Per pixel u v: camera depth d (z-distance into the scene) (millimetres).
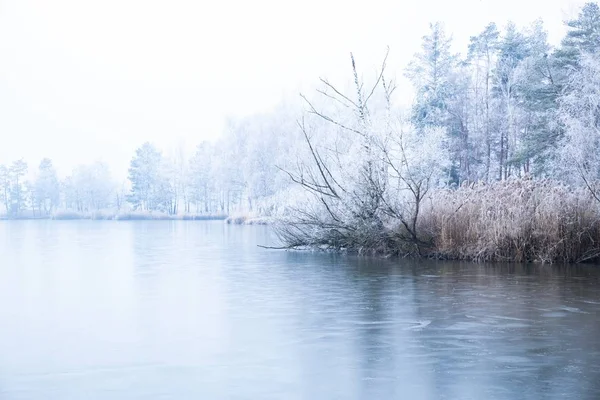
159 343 7660
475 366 6391
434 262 17219
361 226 19516
